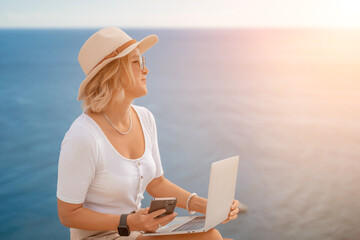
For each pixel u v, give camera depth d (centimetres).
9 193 1462
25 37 9925
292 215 982
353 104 3403
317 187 1310
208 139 2372
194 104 3656
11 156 2075
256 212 1023
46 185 1569
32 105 3459
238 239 829
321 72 5484
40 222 1152
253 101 3738
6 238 1042
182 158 1967
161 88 4584
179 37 12212
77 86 4412
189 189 1517
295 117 2925
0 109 3303
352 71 5481
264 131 2528
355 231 852
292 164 1725
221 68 6272
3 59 6619
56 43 8800
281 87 4472
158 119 3042
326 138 2250
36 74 5231
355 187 1285
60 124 2833
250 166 1733
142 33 12194
